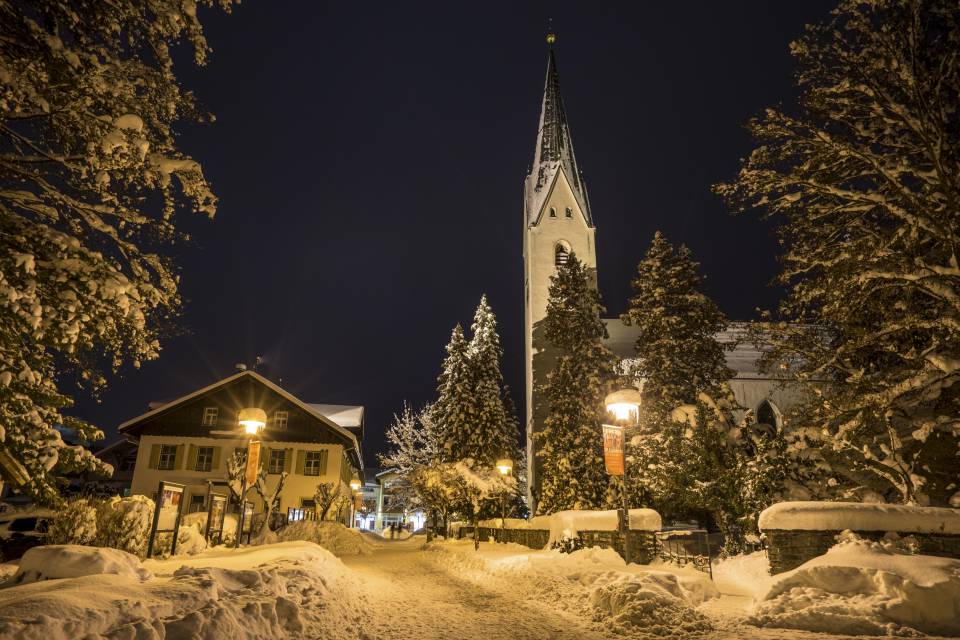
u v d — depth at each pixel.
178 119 8.27
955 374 13.90
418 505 54.62
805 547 10.80
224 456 38.38
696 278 29.95
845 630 7.76
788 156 15.92
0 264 6.47
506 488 27.38
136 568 8.71
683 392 27.66
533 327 53.38
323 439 39.28
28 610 4.90
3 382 6.87
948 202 13.78
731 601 10.05
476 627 9.14
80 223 8.07
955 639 7.28
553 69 65.38
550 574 13.02
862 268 14.65
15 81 6.36
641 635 8.33
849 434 15.64
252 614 7.06
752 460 17.25
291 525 27.64
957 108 14.41
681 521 28.80
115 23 7.80
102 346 8.24
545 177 60.41
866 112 15.41
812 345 17.12
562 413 34.00
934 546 10.21
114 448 47.44
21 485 7.66
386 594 12.62
